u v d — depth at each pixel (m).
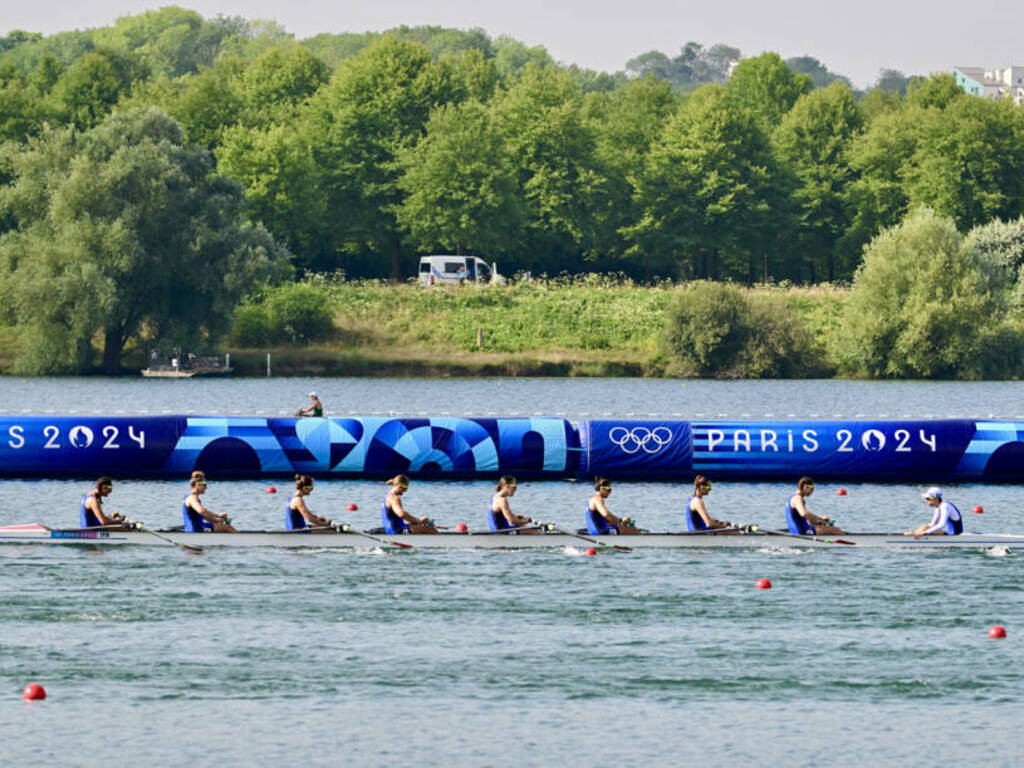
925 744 76.62
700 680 86.69
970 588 109.56
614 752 75.25
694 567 116.56
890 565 117.88
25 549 120.38
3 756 73.69
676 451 165.25
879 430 166.12
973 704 82.69
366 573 113.19
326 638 94.69
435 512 143.75
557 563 117.75
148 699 82.44
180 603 103.19
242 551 120.56
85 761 73.19
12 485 158.12
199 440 162.62
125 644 92.81
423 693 83.88
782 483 166.50
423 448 164.12
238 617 99.75
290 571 113.56
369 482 163.88
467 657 90.94
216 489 157.62
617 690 84.69
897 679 87.00
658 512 146.12
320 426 164.62
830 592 108.12
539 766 73.38
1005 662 90.38
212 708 81.06
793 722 79.75
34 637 94.25
